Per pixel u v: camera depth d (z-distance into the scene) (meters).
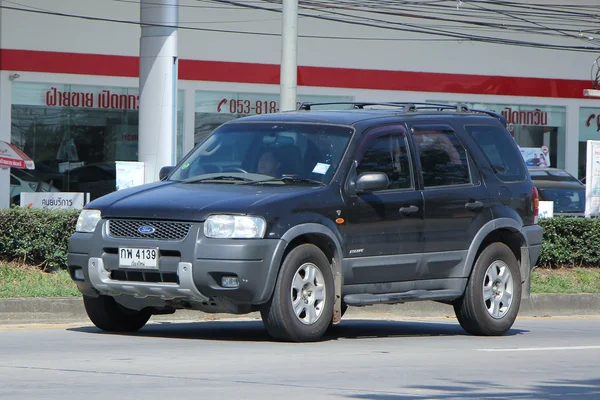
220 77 70.75
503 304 26.97
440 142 26.16
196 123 70.50
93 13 66.56
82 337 23.98
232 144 25.14
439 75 78.44
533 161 81.19
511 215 27.14
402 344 24.28
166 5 45.97
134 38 67.88
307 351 21.80
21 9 64.44
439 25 77.88
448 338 26.33
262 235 21.75
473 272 26.23
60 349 21.52
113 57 67.25
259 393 16.08
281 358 20.48
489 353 22.91
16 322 28.09
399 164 25.03
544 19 81.56
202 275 21.56
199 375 17.91
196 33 70.00
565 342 26.25
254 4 71.56
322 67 74.25
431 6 77.38
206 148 25.47
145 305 22.98
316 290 22.91
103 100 67.62
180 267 21.64
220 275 21.62
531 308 36.50
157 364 19.22
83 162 67.38
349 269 23.61
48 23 65.44
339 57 74.81
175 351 21.31
